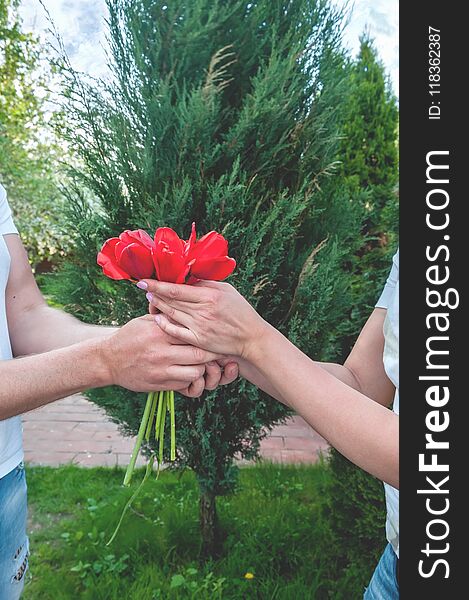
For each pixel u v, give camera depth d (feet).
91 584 6.85
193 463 6.72
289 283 6.43
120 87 6.16
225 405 6.40
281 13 6.30
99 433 12.14
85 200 6.43
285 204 6.05
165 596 6.70
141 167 6.16
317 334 6.70
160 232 3.42
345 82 6.62
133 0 5.99
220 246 3.33
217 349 3.24
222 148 6.02
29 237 16.79
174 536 7.81
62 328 4.36
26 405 3.38
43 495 9.27
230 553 7.42
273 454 10.82
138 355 3.43
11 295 4.34
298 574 6.90
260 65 6.25
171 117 5.94
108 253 3.47
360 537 6.64
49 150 16.52
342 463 6.76
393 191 8.95
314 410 2.94
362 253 8.86
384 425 2.83
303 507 8.42
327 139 6.24
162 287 3.18
